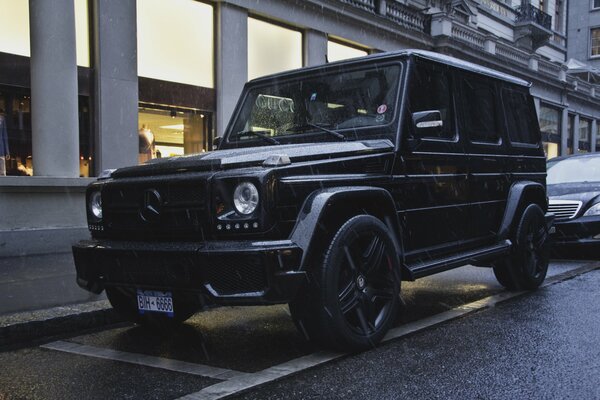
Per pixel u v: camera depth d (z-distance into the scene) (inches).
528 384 139.9
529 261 255.0
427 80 201.8
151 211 156.3
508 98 255.9
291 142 200.2
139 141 438.3
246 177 145.3
